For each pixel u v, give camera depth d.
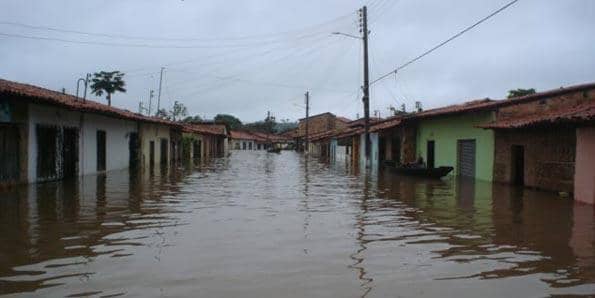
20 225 10.74
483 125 22.05
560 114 16.83
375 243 9.19
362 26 34.22
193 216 12.15
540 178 18.92
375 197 16.58
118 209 13.18
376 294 6.25
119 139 28.80
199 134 56.50
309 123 97.25
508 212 13.09
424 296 6.19
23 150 17.98
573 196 16.20
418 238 9.68
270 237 9.66
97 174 25.08
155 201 14.91
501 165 22.12
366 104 34.53
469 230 10.55
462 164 26.50
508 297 6.17
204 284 6.61
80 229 10.34
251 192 17.88
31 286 6.50
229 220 11.60
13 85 18.48
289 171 31.33
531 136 19.52
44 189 17.56
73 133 22.44
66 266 7.47
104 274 7.05
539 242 9.35
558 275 7.16
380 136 38.59
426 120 31.47
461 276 7.08
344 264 7.66
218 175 26.75
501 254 8.40
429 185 21.36
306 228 10.65
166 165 36.56
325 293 6.27
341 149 54.22
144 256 8.09
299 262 7.76
